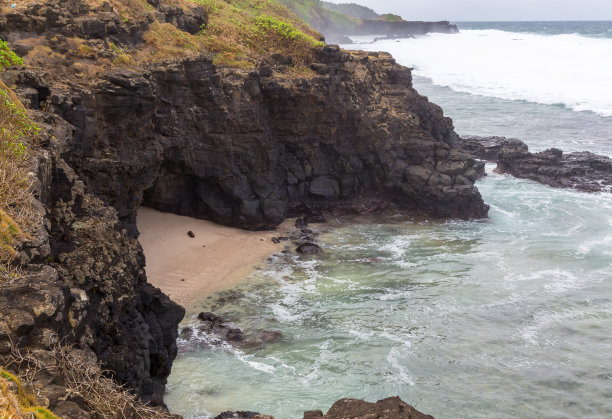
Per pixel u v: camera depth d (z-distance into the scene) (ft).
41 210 46.75
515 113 235.61
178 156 118.32
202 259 111.65
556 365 80.69
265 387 75.10
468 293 101.40
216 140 120.06
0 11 90.99
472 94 268.41
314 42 140.26
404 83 162.09
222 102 119.24
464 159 145.07
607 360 81.76
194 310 94.79
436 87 287.48
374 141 141.28
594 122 221.46
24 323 33.83
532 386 76.33
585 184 160.66
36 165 51.57
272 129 132.16
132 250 64.64
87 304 43.96
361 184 145.79
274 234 128.47
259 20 143.95
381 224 137.49
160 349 68.64
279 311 95.04
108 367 52.54
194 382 75.82
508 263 114.11
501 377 78.23
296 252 118.73
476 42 433.07
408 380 77.15
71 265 53.06
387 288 103.45
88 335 46.98
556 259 115.65
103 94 94.32
